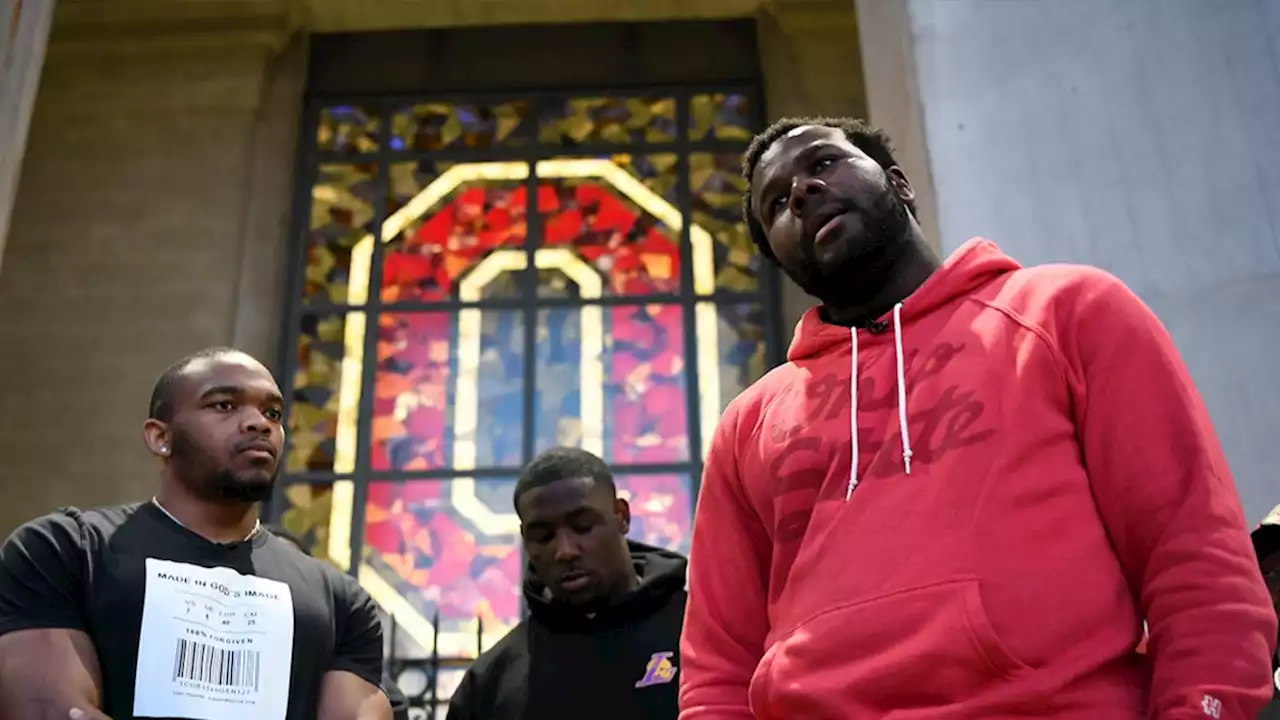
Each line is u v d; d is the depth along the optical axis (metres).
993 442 1.23
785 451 1.41
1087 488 1.22
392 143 6.73
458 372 6.10
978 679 1.13
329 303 6.26
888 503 1.25
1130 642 1.14
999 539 1.18
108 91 6.61
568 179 6.61
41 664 1.59
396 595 5.54
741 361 6.09
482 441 5.93
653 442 5.92
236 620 1.75
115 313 6.07
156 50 6.70
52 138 6.52
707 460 1.61
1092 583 1.16
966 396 1.27
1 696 1.57
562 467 2.53
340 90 6.86
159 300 6.09
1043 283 1.34
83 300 6.11
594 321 6.21
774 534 1.40
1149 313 1.28
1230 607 1.07
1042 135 2.71
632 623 2.46
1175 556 1.12
